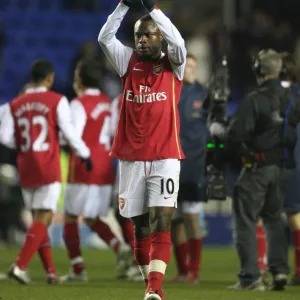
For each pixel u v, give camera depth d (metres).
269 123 26.27
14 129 28.86
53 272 29.02
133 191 20.22
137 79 20.36
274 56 26.67
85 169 31.02
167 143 19.98
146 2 19.58
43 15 73.81
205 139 29.94
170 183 19.92
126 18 69.50
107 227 31.84
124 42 67.31
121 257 31.28
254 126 26.27
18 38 72.00
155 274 19.48
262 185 26.41
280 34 62.47
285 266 26.73
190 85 30.42
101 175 31.28
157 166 19.95
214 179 26.61
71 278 30.69
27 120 28.59
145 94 20.16
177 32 19.75
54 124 28.59
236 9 67.00
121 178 20.53
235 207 26.75
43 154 28.44
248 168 26.55
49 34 72.62
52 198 28.52
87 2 75.38
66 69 69.88
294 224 29.81
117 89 60.78
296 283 29.39
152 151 19.92
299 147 29.41
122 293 24.88
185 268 30.48
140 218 20.80
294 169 29.20
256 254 26.64
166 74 20.31
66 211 31.16
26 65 70.00
